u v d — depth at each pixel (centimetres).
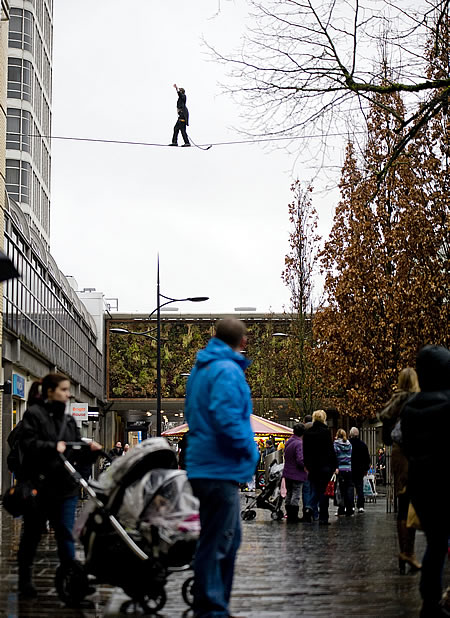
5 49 3428
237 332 679
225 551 648
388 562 1134
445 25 1391
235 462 649
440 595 682
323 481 1881
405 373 1012
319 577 989
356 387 3291
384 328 3198
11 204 3481
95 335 6919
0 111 3244
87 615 758
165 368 7006
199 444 653
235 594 866
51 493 829
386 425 1013
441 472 666
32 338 3903
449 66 1430
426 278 3052
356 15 1381
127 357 7062
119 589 918
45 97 6322
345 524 1912
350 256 3197
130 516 795
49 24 6450
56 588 826
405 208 3005
